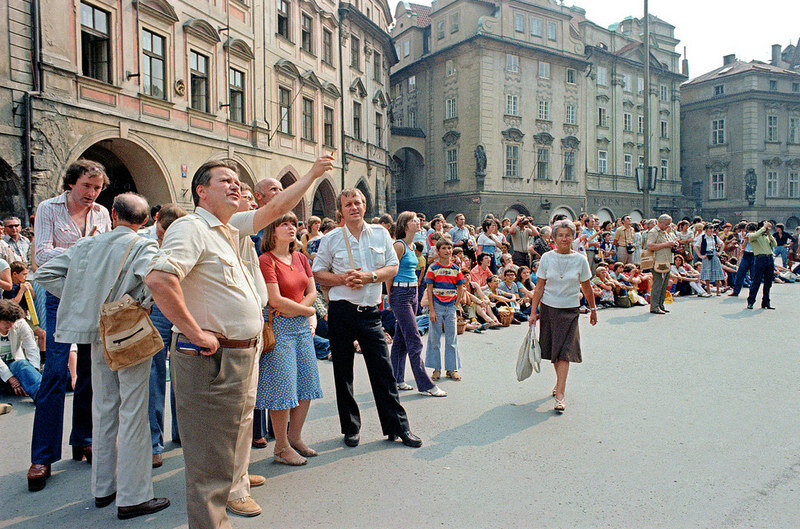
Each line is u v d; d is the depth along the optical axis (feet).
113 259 12.47
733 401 19.69
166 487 13.37
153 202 53.36
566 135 131.64
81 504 12.59
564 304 19.22
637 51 149.59
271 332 13.96
